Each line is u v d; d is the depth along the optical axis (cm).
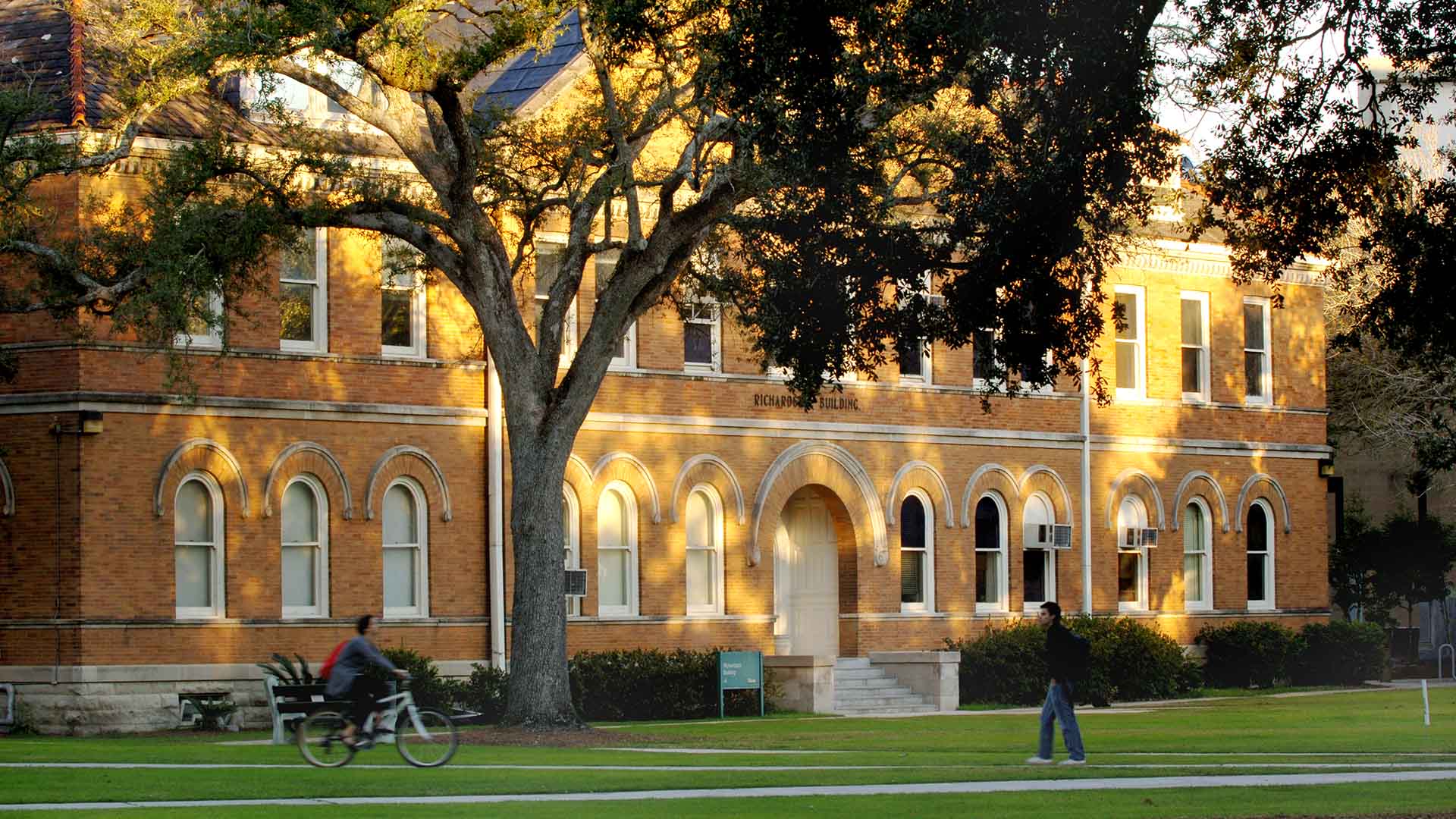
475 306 3622
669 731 3878
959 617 5209
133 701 3994
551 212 4453
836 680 4859
